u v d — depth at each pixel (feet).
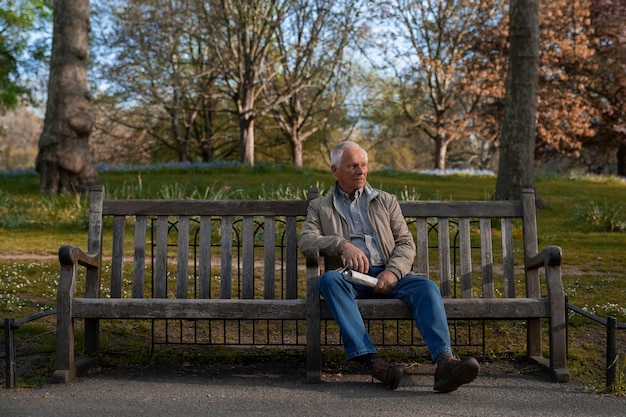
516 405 10.94
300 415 10.37
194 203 14.14
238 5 78.89
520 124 38.93
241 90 86.74
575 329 16.34
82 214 35.65
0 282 21.08
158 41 80.74
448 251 14.06
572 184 62.95
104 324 16.75
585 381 12.45
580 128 81.05
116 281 13.94
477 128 92.38
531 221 13.99
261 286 21.44
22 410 10.64
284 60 90.89
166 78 85.97
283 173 60.44
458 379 11.15
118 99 101.19
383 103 107.14
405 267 12.87
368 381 12.55
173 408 10.77
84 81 44.65
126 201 14.14
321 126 108.78
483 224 14.17
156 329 16.65
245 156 84.74
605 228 35.06
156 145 115.14
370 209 13.53
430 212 14.15
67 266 12.61
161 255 14.03
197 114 113.60
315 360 12.37
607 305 18.40
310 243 13.05
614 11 84.64
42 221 34.91
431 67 85.40
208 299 12.69
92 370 13.28
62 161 43.50
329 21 80.23
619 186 63.31
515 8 38.52
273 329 16.81
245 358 14.23
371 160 149.89
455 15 87.20
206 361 14.02
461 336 15.97
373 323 17.26
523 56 38.58
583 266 25.04
